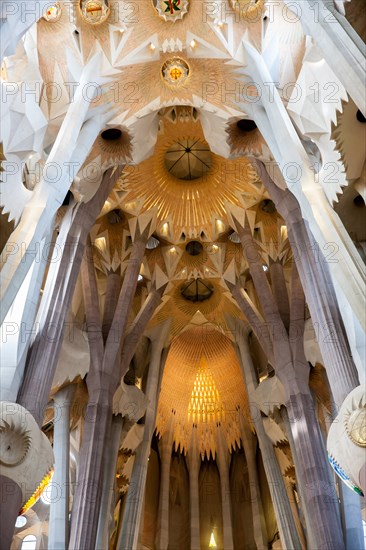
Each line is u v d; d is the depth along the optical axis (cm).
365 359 1276
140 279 2411
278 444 2127
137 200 2261
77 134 1511
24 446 1160
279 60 1612
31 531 2084
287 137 1432
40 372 1480
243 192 2245
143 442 2220
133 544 2000
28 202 1331
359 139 1319
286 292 2131
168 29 1700
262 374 2380
